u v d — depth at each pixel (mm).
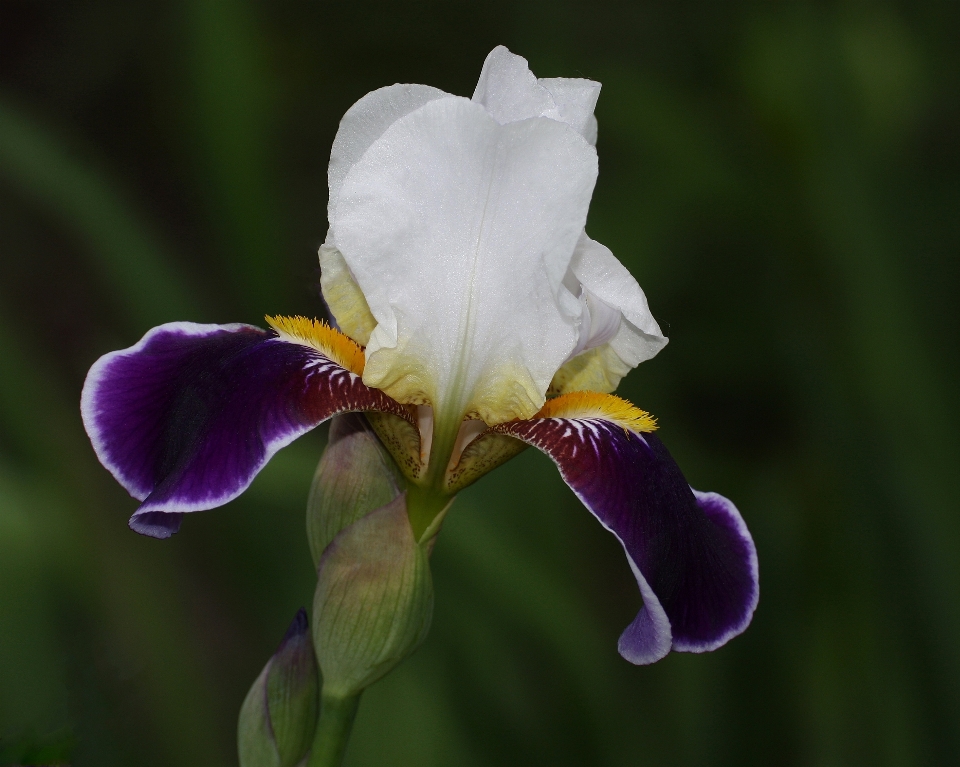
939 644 652
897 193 733
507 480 721
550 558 711
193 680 669
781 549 702
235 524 687
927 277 713
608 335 554
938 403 666
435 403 542
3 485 654
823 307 694
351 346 553
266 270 691
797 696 680
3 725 641
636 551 533
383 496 557
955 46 824
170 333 562
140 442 545
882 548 663
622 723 678
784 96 750
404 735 661
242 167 688
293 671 556
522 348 540
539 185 536
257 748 556
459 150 536
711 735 680
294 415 537
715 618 544
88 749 647
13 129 682
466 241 538
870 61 800
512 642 705
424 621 547
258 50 714
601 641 720
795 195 740
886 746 659
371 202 538
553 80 561
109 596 662
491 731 673
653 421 556
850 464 671
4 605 647
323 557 547
